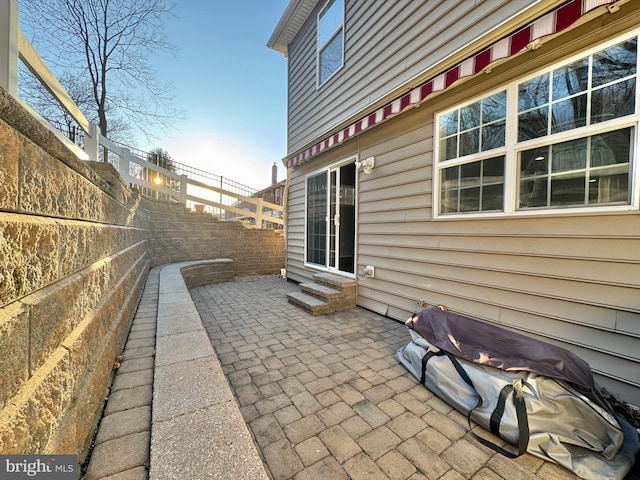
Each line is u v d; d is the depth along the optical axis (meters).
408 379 2.44
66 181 1.27
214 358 2.08
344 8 4.98
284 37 7.04
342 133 4.59
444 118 3.35
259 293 5.84
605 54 2.12
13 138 0.83
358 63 4.67
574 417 1.64
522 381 1.75
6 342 0.76
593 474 1.48
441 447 1.70
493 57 2.55
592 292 2.22
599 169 2.18
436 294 3.44
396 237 4.01
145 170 7.14
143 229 4.71
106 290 1.93
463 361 2.08
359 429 1.84
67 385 1.15
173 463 1.15
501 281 2.80
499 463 1.59
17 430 0.78
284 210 7.64
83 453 1.28
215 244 7.94
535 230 2.54
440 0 3.30
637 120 1.98
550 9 2.26
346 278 5.00
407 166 3.83
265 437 1.76
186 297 3.73
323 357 2.86
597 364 2.19
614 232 2.11
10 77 1.20
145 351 2.28
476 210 3.02
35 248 0.95
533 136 2.54
